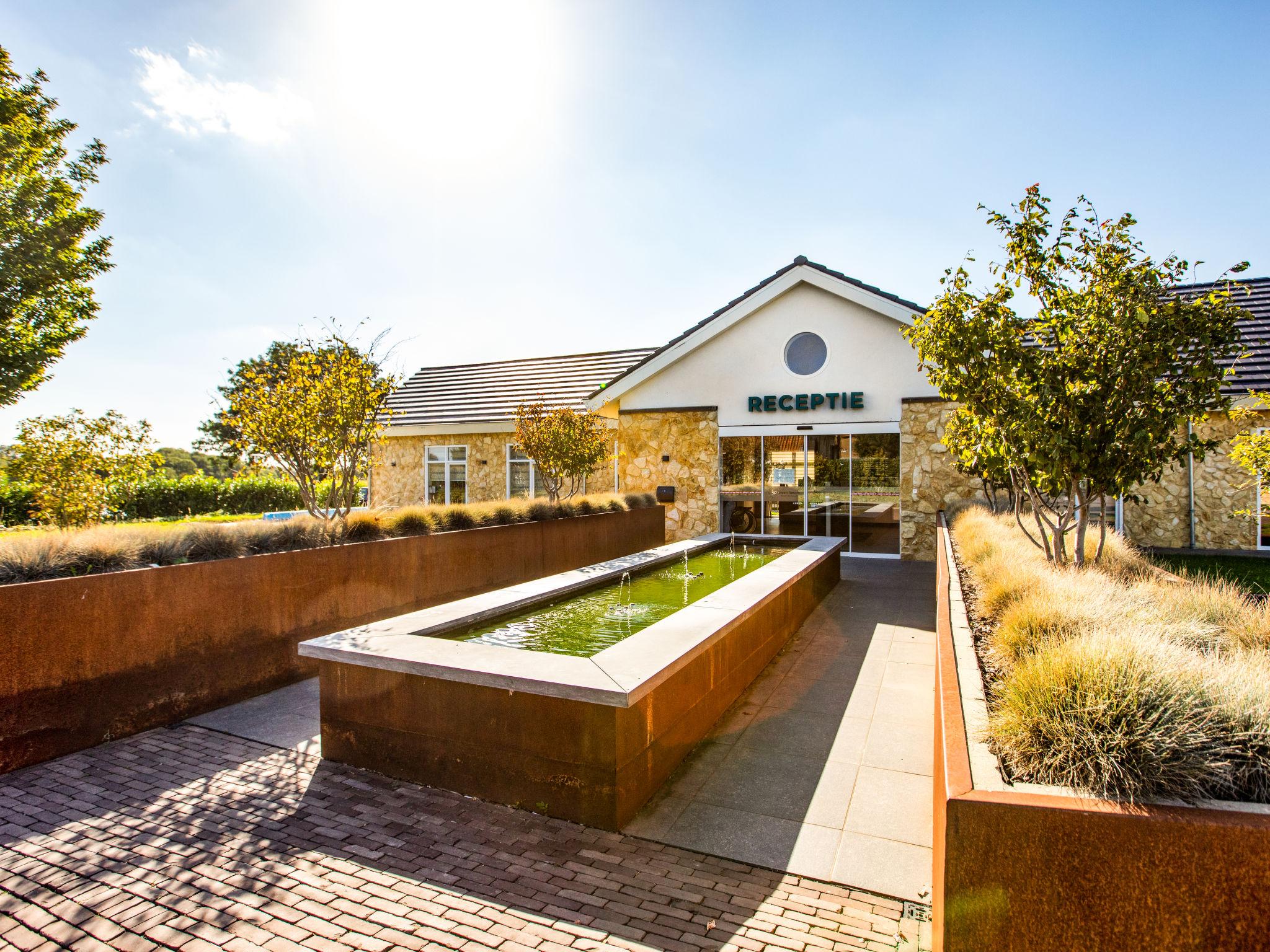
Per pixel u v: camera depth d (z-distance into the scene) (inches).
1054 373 219.1
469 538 382.0
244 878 136.1
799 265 567.8
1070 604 164.1
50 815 162.7
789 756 196.2
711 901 128.3
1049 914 81.0
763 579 305.3
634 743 161.5
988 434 245.3
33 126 418.3
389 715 182.9
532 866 140.1
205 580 236.8
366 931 119.6
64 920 123.6
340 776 183.3
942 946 89.7
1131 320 202.2
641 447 641.6
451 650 186.1
